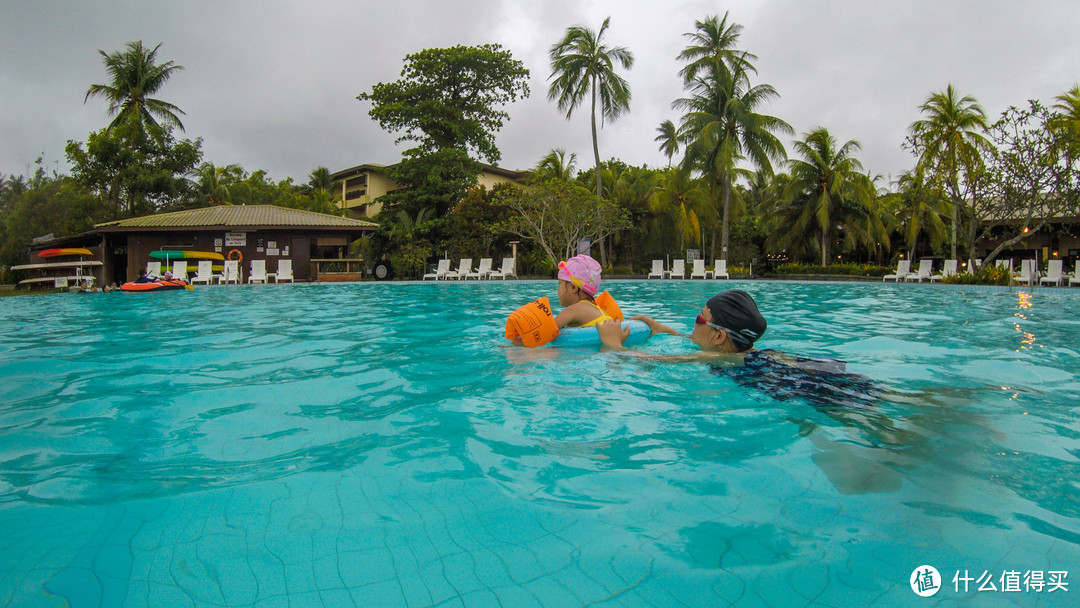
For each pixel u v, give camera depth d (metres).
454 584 1.09
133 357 3.91
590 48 27.78
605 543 1.24
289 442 1.98
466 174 28.89
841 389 2.62
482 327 5.57
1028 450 1.81
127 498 1.51
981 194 17.16
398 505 1.44
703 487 1.53
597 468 1.69
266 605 1.03
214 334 5.29
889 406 2.35
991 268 17.00
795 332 5.11
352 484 1.58
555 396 2.53
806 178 30.97
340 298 11.16
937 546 1.21
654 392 2.58
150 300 11.07
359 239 24.80
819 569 1.12
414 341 4.55
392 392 2.71
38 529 1.33
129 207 28.88
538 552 1.21
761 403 2.38
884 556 1.17
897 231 36.44
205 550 1.23
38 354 4.09
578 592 1.06
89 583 1.10
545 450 1.84
